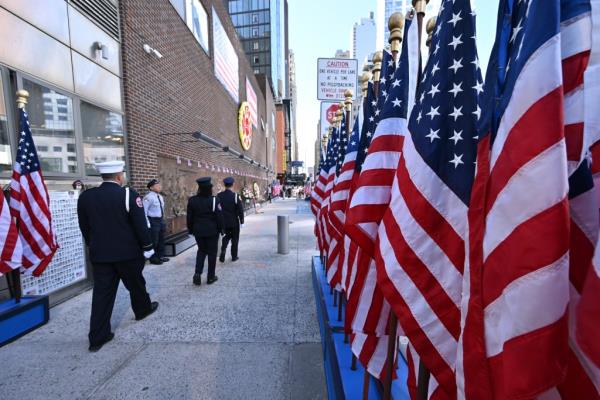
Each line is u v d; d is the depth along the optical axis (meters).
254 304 4.13
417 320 1.37
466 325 1.14
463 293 1.19
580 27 1.00
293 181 61.00
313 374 2.64
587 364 0.95
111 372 2.66
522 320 0.94
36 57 4.29
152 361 2.82
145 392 2.40
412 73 1.94
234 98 16.61
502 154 1.05
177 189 8.52
